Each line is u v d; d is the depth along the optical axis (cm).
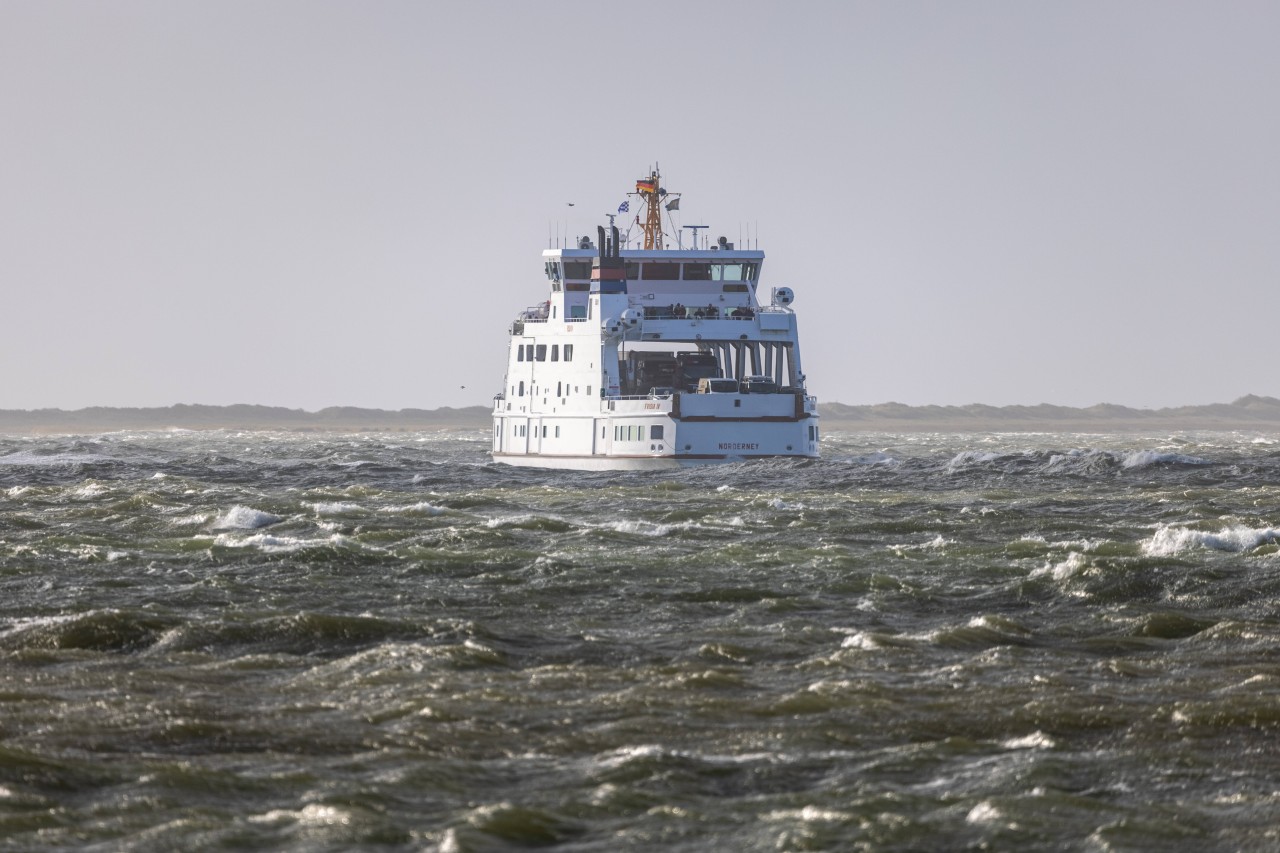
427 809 7931
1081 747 9144
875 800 8025
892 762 8794
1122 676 11038
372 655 11669
